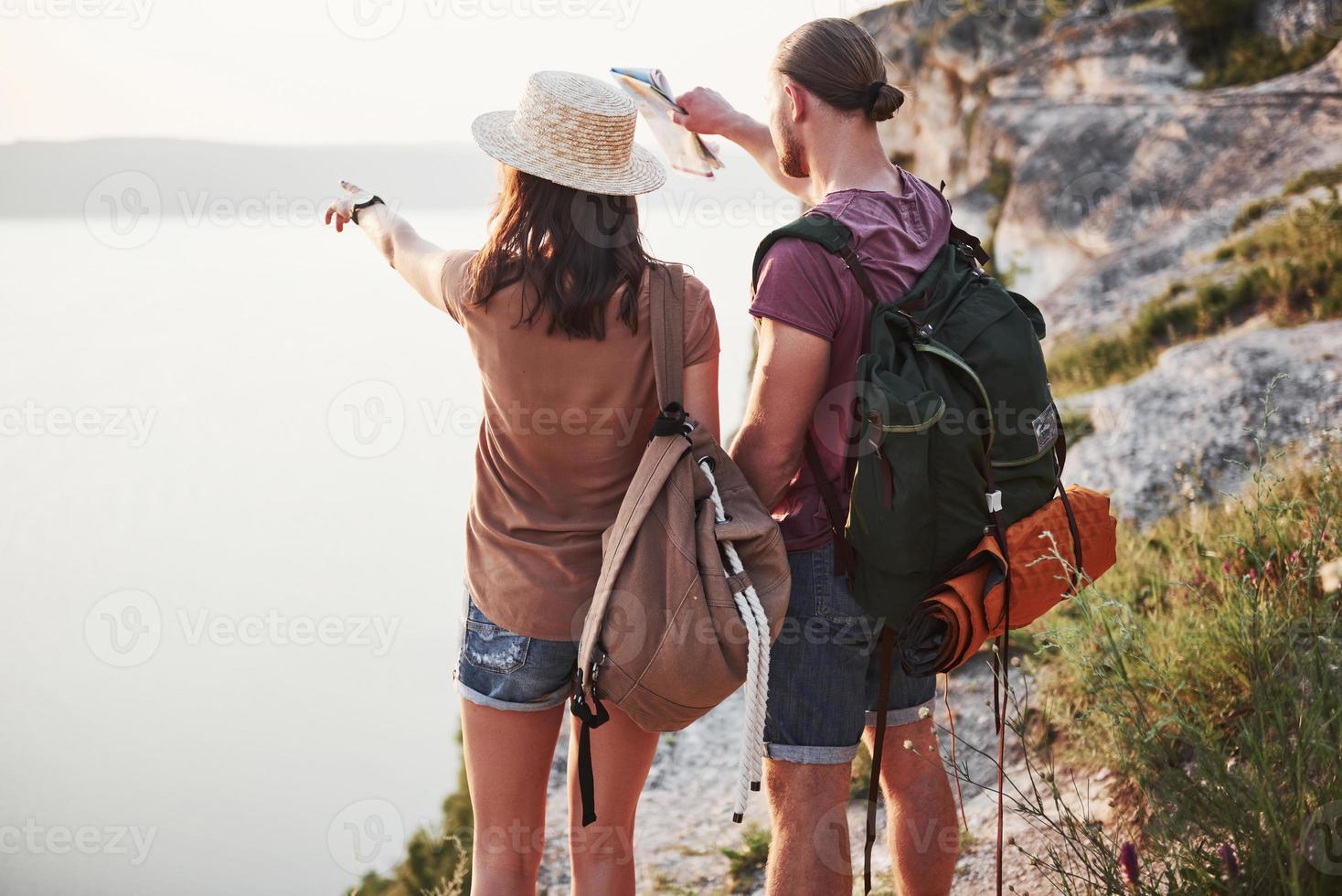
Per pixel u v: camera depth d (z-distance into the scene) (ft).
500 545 6.88
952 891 9.21
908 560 6.37
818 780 6.98
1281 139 20.61
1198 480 13.58
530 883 7.22
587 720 6.33
